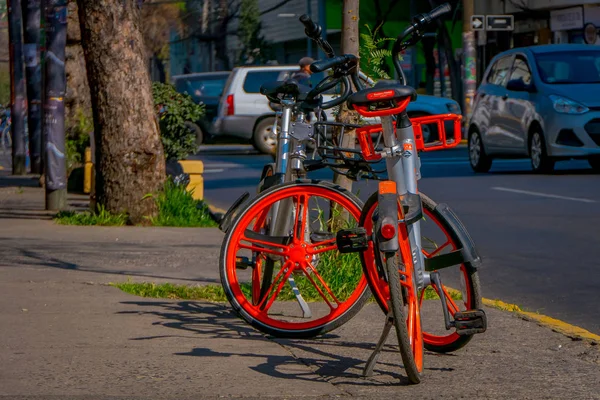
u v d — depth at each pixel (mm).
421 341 6215
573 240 13344
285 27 68250
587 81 23109
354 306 7262
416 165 6453
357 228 6477
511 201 17891
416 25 6840
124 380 6156
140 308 8359
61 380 6145
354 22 9938
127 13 14023
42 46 16922
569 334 7590
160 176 14547
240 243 7352
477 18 39500
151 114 14422
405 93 6121
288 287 8633
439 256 6617
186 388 5996
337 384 6129
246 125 34875
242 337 7371
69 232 13578
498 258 12070
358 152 7148
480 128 24734
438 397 5871
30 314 8055
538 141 22891
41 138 26188
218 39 72625
